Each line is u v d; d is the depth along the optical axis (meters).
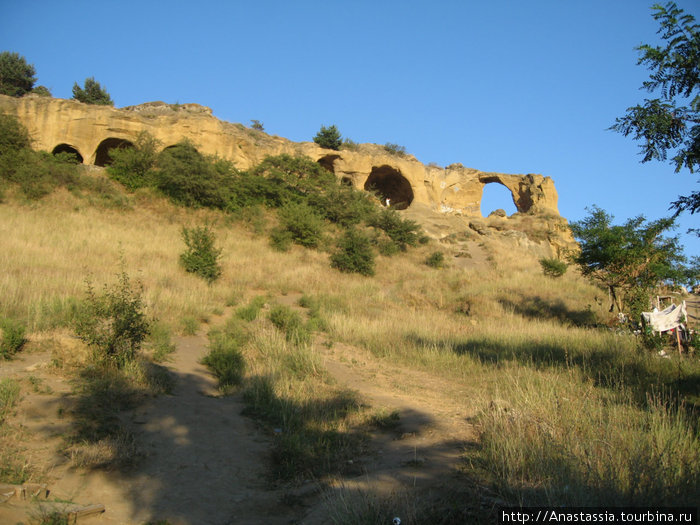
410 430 6.91
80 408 6.14
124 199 30.70
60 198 28.27
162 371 8.18
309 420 7.02
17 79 46.31
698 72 8.85
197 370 9.21
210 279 20.09
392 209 46.03
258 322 14.05
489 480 4.81
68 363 7.56
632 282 18.22
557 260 32.66
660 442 5.13
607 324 18.05
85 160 37.00
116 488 4.59
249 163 45.91
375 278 30.27
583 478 4.39
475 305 22.09
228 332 12.45
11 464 4.62
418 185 56.94
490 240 48.38
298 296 21.41
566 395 7.93
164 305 13.56
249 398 7.71
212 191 33.81
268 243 31.98
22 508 3.83
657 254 17.81
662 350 12.21
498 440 5.48
